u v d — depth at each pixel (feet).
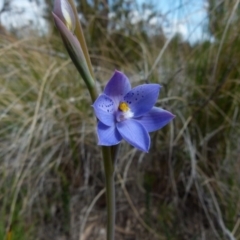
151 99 0.30
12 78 0.92
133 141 0.29
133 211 0.74
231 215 0.68
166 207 0.72
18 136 0.75
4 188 0.74
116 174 0.76
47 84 0.81
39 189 0.73
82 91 0.87
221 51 0.80
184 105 0.78
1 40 1.00
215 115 0.77
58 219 0.73
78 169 0.78
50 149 0.79
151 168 0.77
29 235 0.68
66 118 0.80
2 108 0.83
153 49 1.06
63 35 0.29
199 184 0.72
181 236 0.69
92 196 0.76
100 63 1.06
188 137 0.73
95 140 0.79
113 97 0.30
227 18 0.84
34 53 0.94
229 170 0.73
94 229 0.73
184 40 0.99
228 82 0.76
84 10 1.25
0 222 0.60
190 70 0.86
